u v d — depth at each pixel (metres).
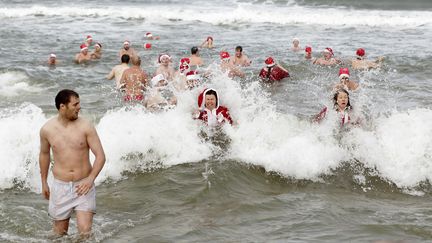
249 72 14.72
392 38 20.17
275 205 7.23
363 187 8.00
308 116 10.31
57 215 6.02
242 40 19.92
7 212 6.91
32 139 8.65
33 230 6.41
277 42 19.47
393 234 6.27
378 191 7.91
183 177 8.02
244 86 13.28
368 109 10.40
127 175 8.20
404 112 9.66
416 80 13.89
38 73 14.52
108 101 11.77
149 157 8.56
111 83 13.59
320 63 15.66
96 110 10.93
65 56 16.88
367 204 7.36
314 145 8.55
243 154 8.59
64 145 5.89
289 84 13.52
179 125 9.01
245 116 9.30
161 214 6.94
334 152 8.48
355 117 9.02
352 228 6.45
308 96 12.30
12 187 7.95
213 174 8.03
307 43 19.27
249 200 7.39
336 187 7.97
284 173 8.23
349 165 8.38
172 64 15.89
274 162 8.35
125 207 7.18
